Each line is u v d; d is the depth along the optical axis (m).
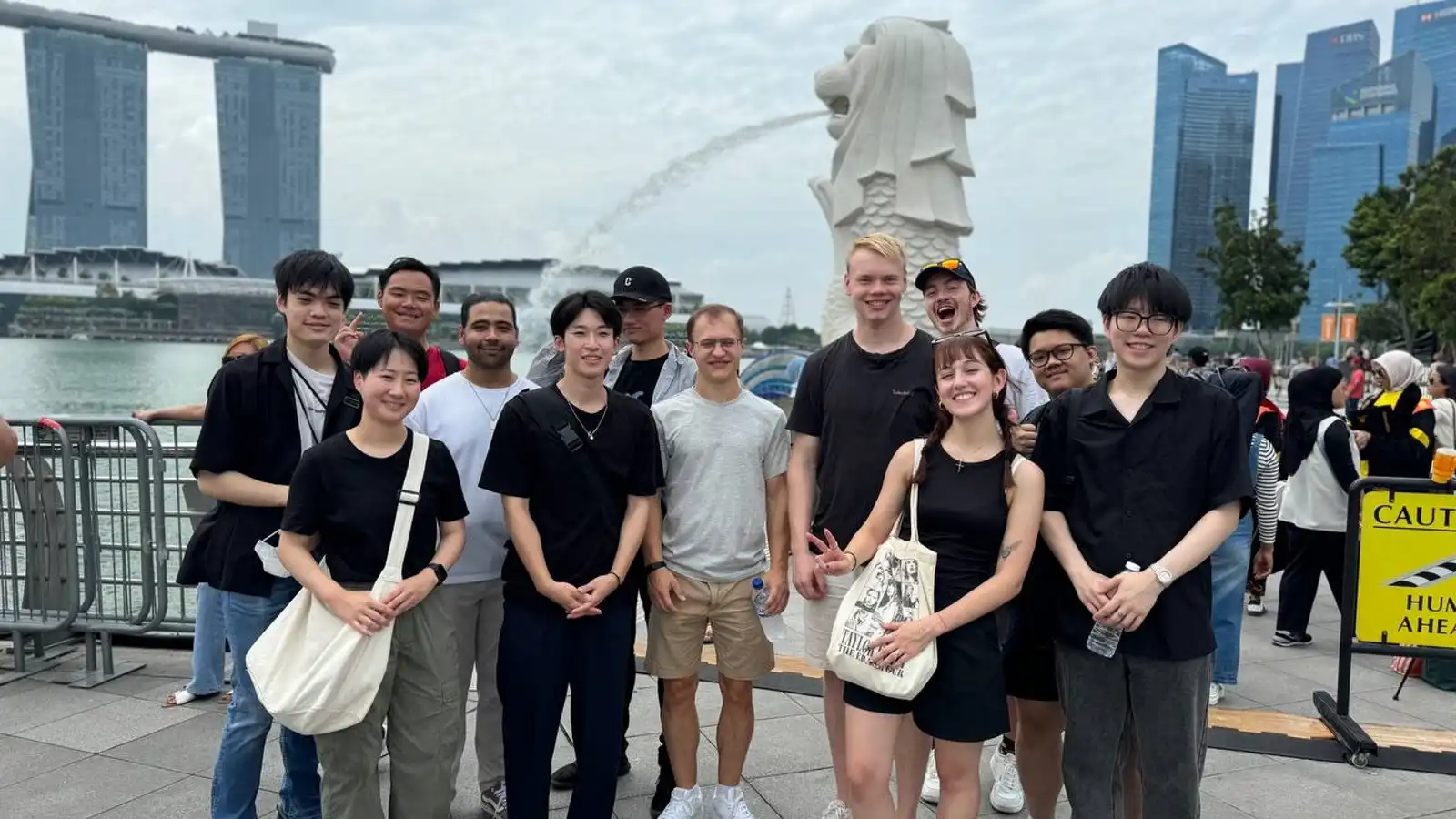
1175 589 2.55
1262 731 4.05
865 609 2.66
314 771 3.09
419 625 2.77
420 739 2.77
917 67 14.26
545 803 2.97
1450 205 26.25
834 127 15.21
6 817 3.28
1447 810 3.44
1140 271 2.56
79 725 4.11
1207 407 2.57
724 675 3.25
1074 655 2.66
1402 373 6.01
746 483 3.25
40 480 4.63
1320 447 5.45
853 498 3.08
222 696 4.45
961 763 2.65
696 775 3.34
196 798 3.43
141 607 4.60
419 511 2.75
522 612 2.94
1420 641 4.04
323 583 2.62
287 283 3.01
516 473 2.92
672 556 3.26
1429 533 4.02
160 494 4.59
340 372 3.13
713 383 3.28
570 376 2.99
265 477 3.00
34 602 4.70
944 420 2.78
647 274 3.76
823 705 4.44
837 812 3.25
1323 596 6.91
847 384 3.15
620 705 3.01
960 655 2.64
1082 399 2.70
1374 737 3.96
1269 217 31.83
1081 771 2.66
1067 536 2.65
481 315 3.35
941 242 14.40
